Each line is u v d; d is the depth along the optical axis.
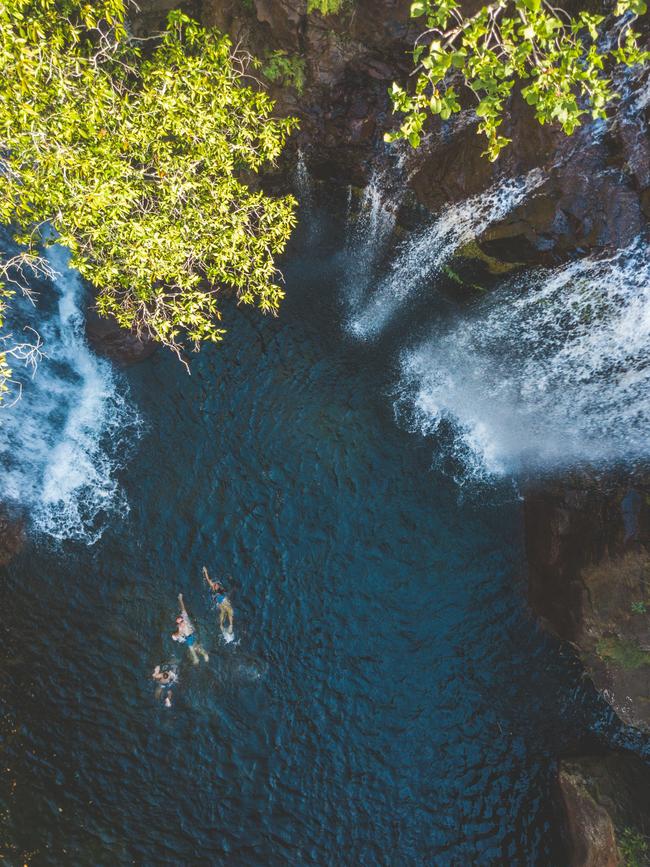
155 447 15.63
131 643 13.98
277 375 16.25
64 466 15.32
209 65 10.16
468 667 14.23
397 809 13.09
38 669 13.64
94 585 14.41
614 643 12.66
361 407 16.12
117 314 11.44
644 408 13.53
